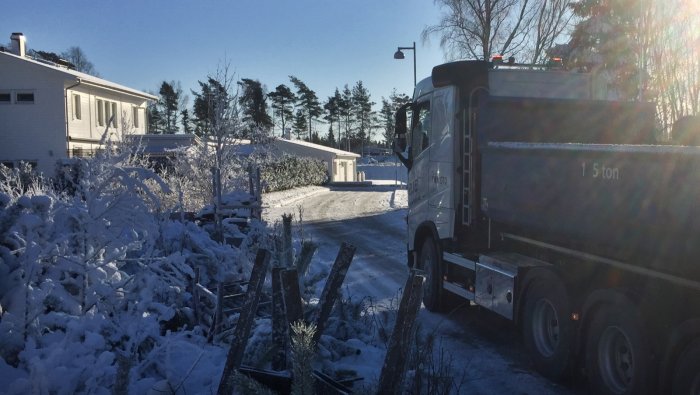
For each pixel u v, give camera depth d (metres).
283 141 57.69
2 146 31.33
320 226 20.91
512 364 6.29
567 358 5.45
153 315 4.88
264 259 4.22
